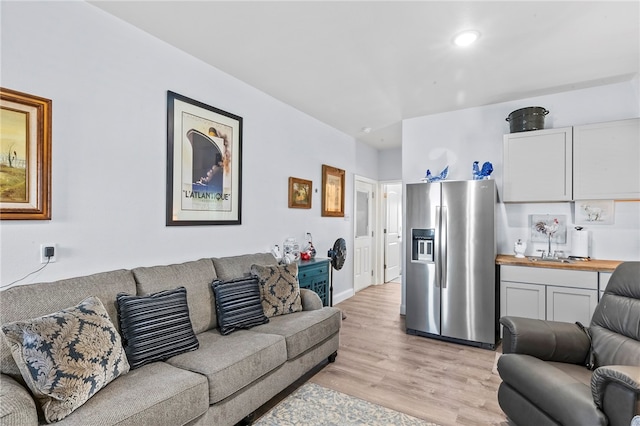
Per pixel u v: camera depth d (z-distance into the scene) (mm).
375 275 6199
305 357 2475
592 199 3094
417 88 3408
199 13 2188
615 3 2035
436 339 3504
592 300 2889
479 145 3939
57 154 1950
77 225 2043
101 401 1424
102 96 2164
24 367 1319
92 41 2111
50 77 1919
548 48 2586
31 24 1841
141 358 1802
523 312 3174
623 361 1777
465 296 3348
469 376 2664
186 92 2711
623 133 2986
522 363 1816
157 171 2498
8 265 1776
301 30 2379
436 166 4199
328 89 3443
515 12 2139
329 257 4273
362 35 2434
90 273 2104
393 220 6820
